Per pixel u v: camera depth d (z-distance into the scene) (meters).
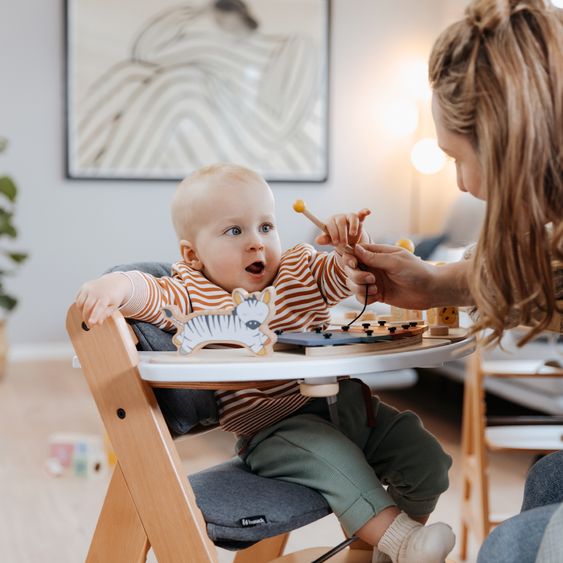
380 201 4.74
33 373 3.83
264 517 0.91
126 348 0.91
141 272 1.02
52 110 4.23
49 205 4.26
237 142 4.50
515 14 0.76
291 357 0.86
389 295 0.96
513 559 0.69
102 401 0.92
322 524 1.94
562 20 0.76
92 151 4.29
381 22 4.67
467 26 0.79
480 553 0.73
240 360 0.85
